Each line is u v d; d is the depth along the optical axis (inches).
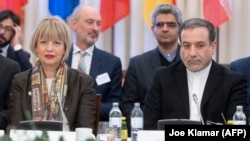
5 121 345.1
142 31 533.3
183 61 324.8
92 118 309.1
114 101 426.3
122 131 310.8
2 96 359.3
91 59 435.8
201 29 318.7
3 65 363.9
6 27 449.7
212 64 329.1
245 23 523.5
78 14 438.6
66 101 308.5
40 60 314.7
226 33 526.6
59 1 518.3
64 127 290.7
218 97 321.1
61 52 314.0
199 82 324.8
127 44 538.0
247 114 346.9
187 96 323.0
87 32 434.9
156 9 433.1
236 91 324.8
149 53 429.7
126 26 538.0
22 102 307.0
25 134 175.9
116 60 437.4
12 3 510.3
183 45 321.4
